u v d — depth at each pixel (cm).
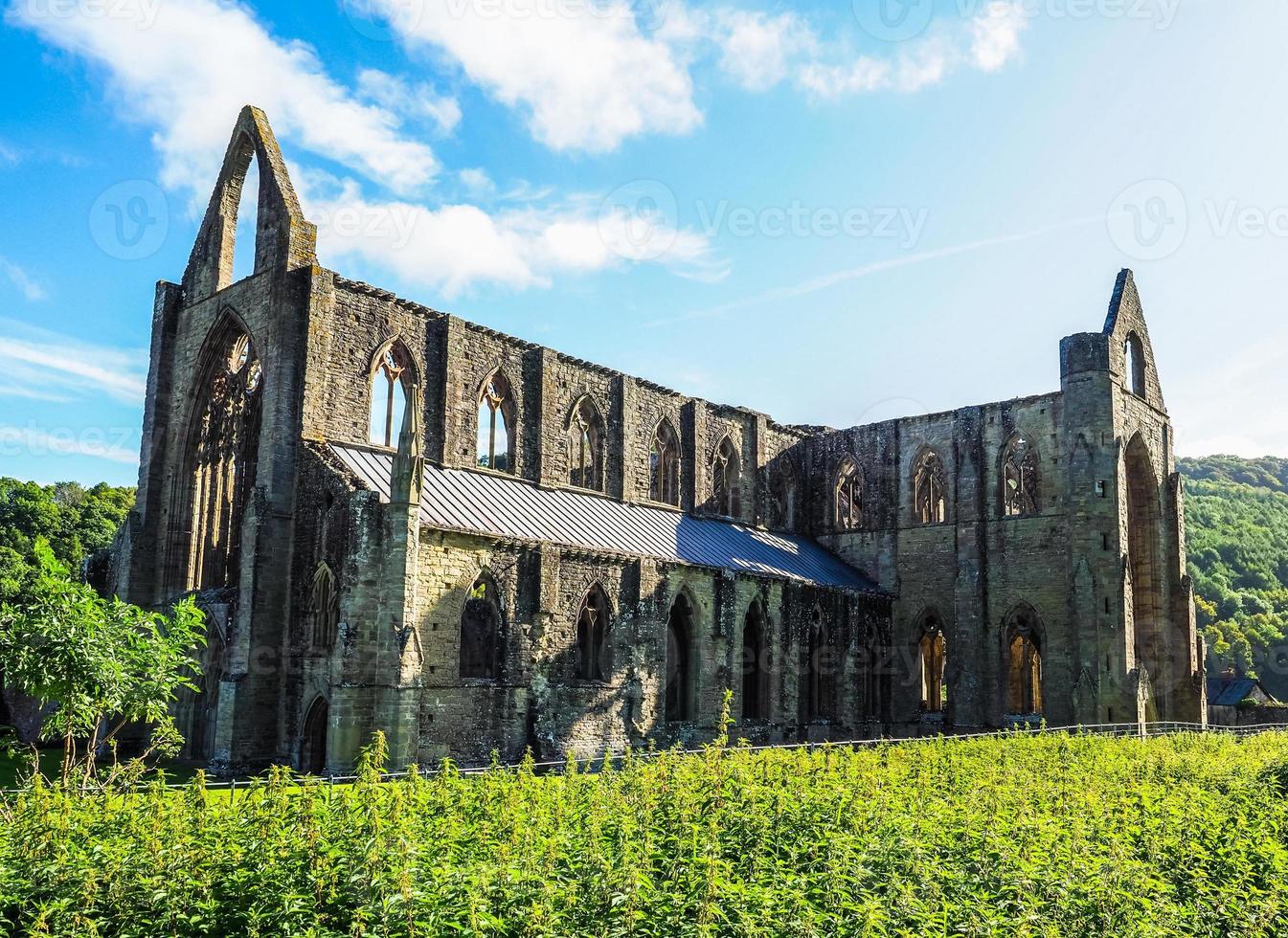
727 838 2081
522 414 6084
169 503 5550
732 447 7738
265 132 5453
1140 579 7569
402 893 1525
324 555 4591
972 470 7369
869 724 7125
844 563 7919
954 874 1942
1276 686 13988
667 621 5712
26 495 10125
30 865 1711
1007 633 7075
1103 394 6894
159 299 5797
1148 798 2708
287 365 4919
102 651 2853
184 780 4412
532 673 4891
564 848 1878
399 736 4116
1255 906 2025
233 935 1569
